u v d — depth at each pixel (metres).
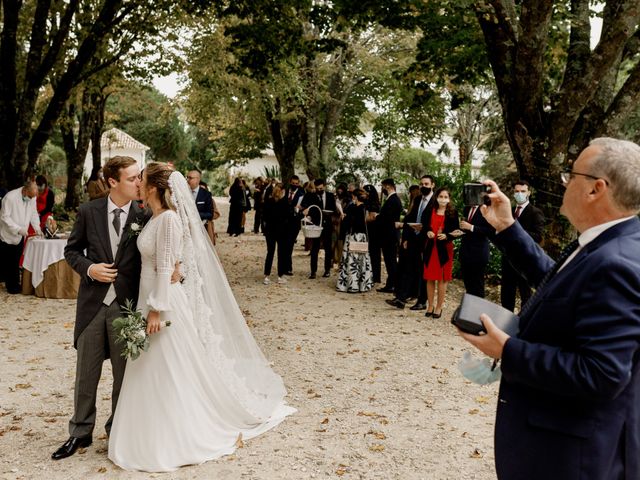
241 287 11.25
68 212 24.17
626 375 1.76
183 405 4.14
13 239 10.05
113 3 14.01
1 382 5.82
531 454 2.00
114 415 4.18
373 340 7.62
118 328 4.09
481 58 11.88
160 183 4.10
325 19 12.70
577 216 2.05
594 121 10.11
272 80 15.96
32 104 13.90
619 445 1.93
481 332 2.04
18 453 4.28
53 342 7.29
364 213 11.04
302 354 6.96
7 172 13.64
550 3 9.11
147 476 3.94
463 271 8.39
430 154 33.22
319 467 4.11
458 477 4.00
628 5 8.87
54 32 15.82
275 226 11.66
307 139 26.28
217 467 4.07
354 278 10.97
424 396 5.61
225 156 39.56
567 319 1.94
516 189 7.80
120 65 18.25
